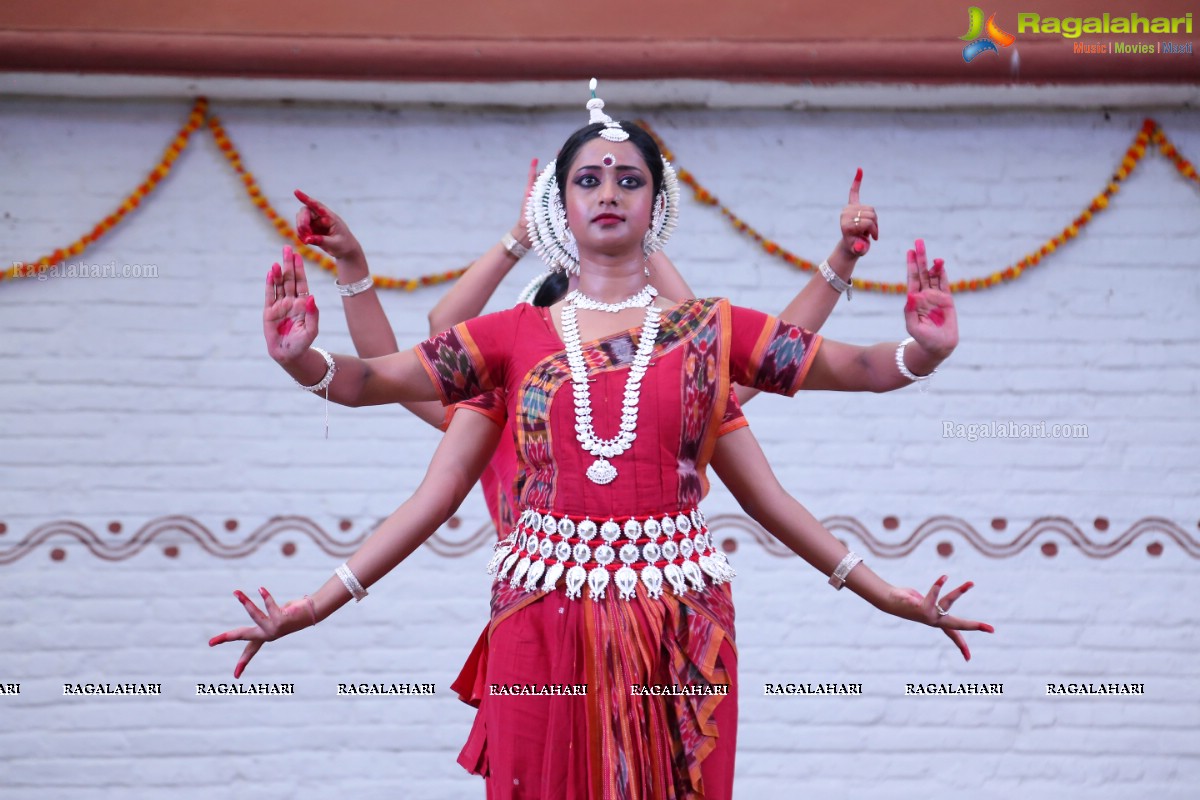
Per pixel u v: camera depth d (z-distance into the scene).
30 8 11.58
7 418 12.24
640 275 5.99
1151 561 12.58
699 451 5.73
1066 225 12.71
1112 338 12.67
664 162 6.05
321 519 12.39
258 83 12.00
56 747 12.10
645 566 5.54
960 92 12.24
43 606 12.18
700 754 5.52
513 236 8.10
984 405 12.62
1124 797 12.38
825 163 12.67
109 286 12.37
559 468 5.59
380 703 12.31
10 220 12.29
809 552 6.40
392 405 12.54
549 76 11.86
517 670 5.60
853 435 12.57
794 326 5.75
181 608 12.27
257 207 12.45
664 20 11.88
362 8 11.80
